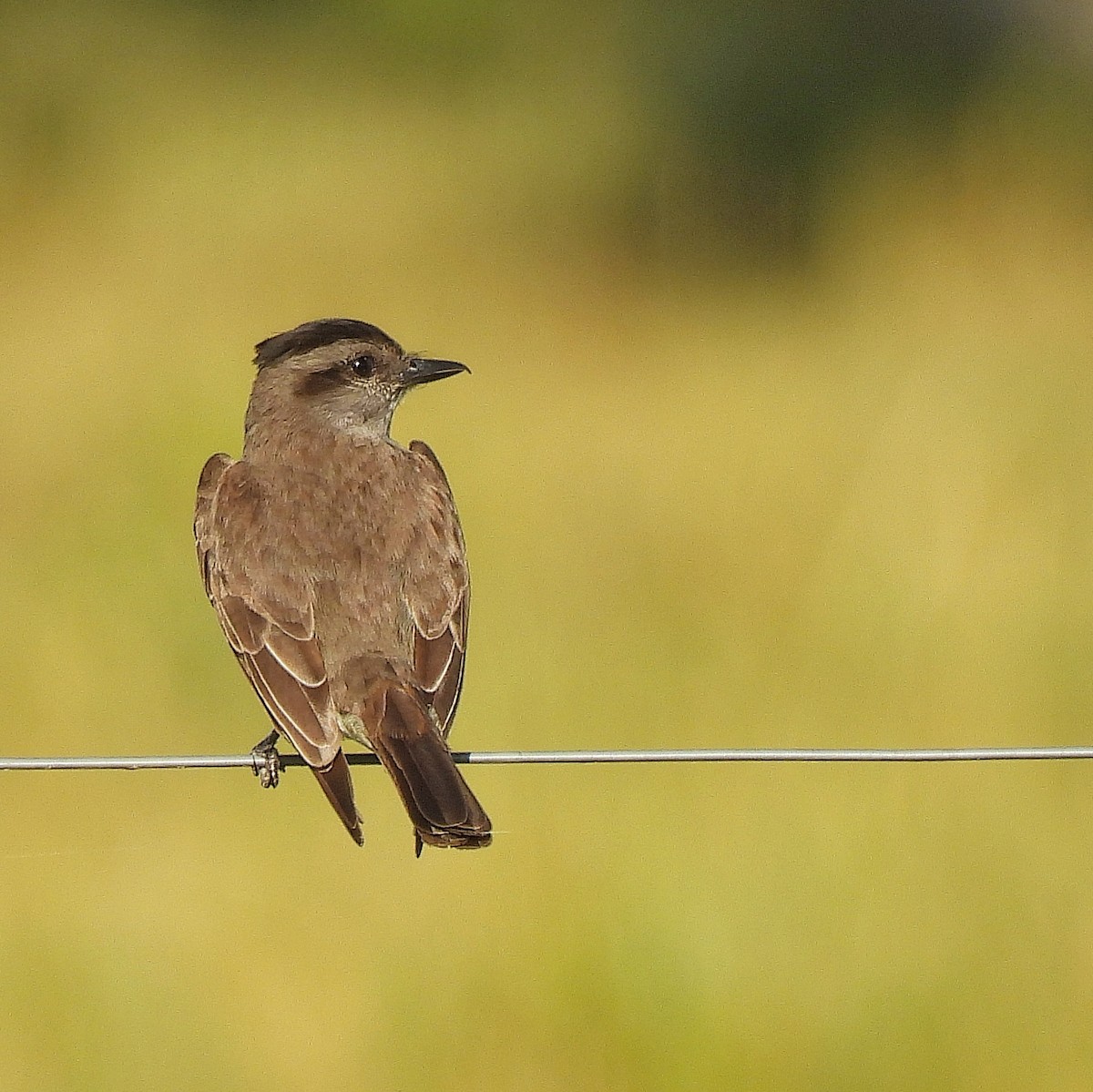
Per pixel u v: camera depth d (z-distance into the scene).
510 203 25.53
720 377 19.84
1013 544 13.48
